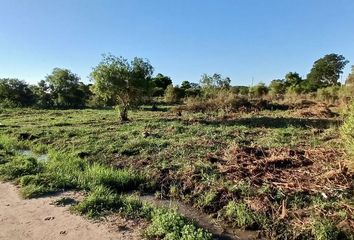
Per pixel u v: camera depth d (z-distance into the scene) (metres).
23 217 7.15
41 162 11.27
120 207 7.70
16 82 38.97
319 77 59.00
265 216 7.20
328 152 10.66
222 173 9.62
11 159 11.55
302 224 6.76
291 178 8.88
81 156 12.54
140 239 6.28
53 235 6.38
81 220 7.03
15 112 30.89
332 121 18.33
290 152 11.13
